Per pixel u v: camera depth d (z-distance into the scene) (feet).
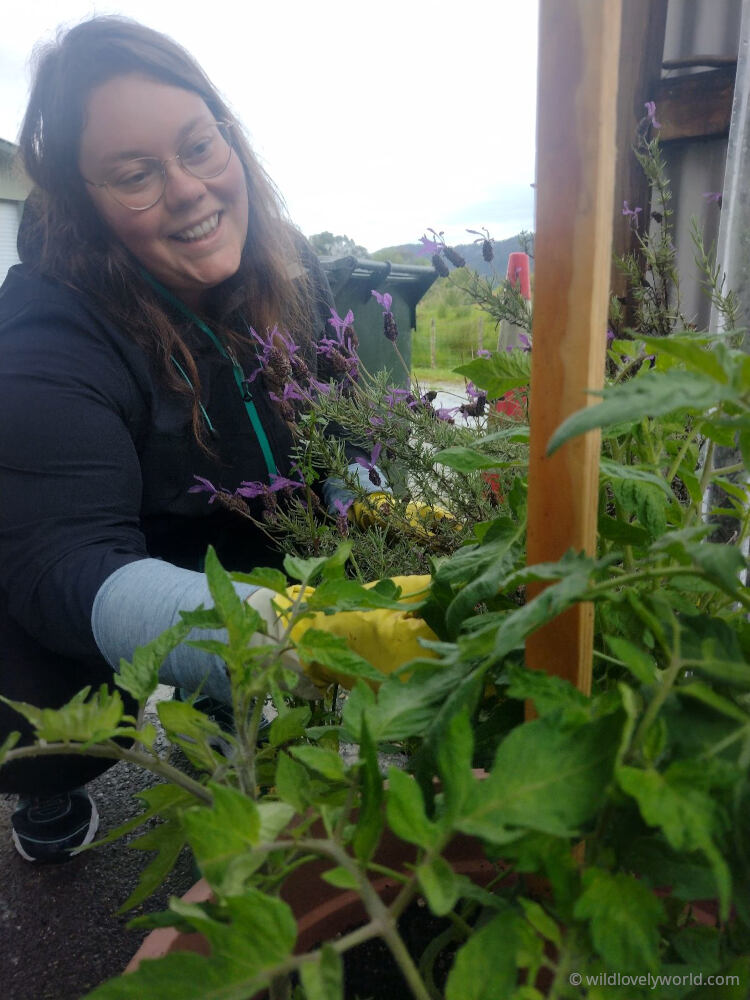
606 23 1.31
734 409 1.73
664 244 4.81
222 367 5.00
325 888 2.47
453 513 3.80
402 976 2.31
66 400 3.99
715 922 2.09
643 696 1.35
